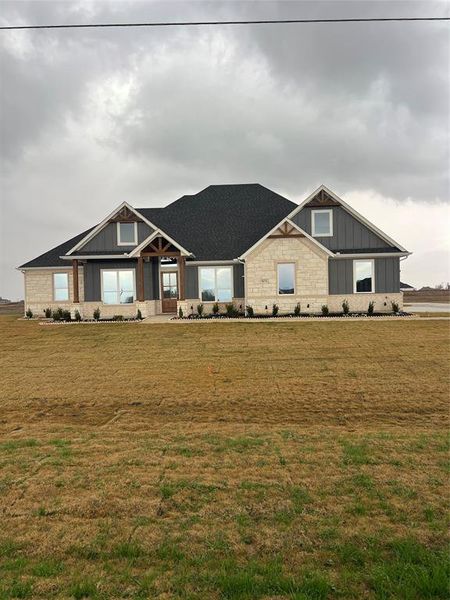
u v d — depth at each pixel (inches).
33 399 420.5
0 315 1384.1
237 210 1198.9
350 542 173.0
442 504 202.1
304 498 211.0
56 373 516.7
